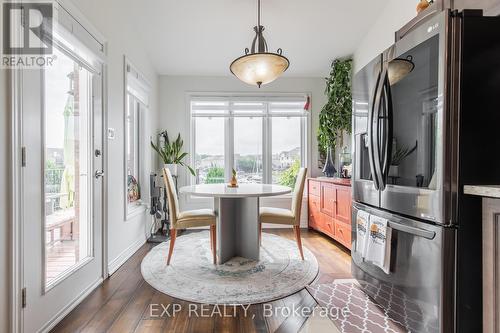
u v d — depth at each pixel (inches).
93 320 65.1
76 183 77.8
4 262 51.1
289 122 166.7
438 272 47.9
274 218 105.1
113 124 96.7
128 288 81.7
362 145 73.6
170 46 134.3
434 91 49.4
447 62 47.1
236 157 166.1
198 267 97.1
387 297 61.9
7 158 51.5
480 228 47.1
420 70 52.7
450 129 47.3
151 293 78.3
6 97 51.3
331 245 124.1
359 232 72.4
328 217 130.2
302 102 165.5
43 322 60.0
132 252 113.0
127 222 109.3
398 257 58.1
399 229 56.7
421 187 52.2
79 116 79.0
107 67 91.4
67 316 66.8
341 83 146.3
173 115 160.1
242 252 107.7
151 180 137.5
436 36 48.9
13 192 52.2
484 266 46.1
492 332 44.5
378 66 65.3
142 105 135.3
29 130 56.6
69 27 69.1
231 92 162.1
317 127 164.4
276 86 163.9
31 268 56.8
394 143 60.1
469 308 46.9
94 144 83.6
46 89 64.8
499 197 39.5
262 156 166.2
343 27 124.0
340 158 149.9
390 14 108.7
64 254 72.1
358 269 75.4
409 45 55.5
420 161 52.6
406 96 56.4
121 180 103.4
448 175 47.3
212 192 92.1
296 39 131.3
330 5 110.8
